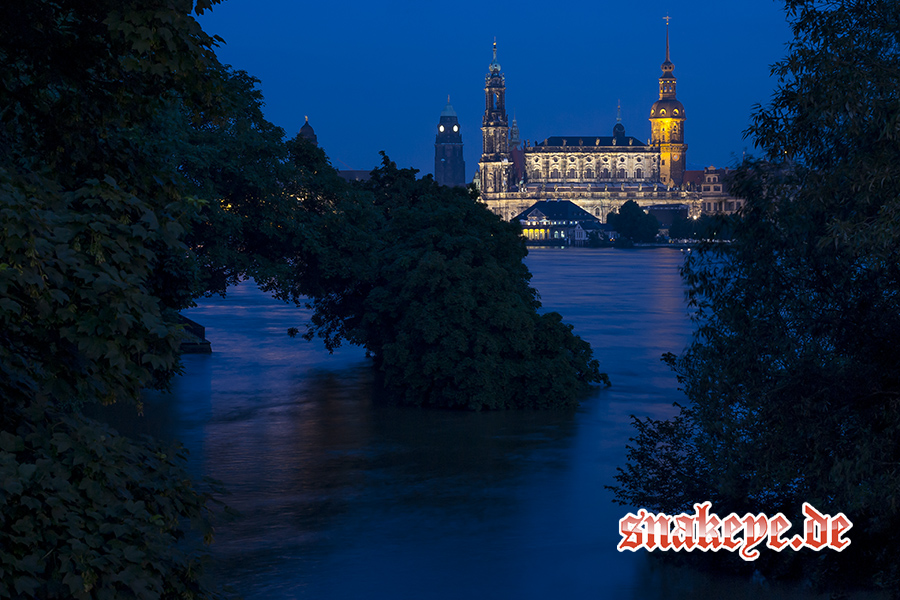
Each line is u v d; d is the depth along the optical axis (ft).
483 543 114.01
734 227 83.25
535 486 142.20
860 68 68.54
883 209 64.69
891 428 73.36
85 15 44.88
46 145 49.44
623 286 625.00
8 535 35.50
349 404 206.69
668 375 252.21
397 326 212.64
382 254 224.74
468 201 229.25
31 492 36.73
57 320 37.68
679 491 110.83
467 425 186.50
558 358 206.69
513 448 167.12
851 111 67.21
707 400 90.94
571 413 199.62
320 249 210.79
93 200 41.27
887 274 76.07
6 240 35.35
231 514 45.93
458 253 215.51
